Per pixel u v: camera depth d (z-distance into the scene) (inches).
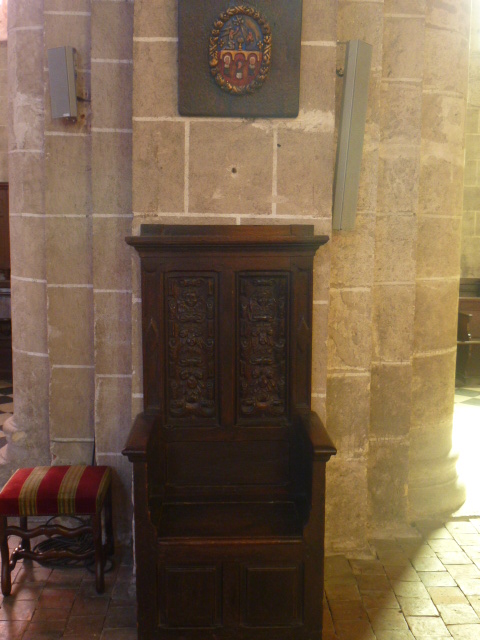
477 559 125.7
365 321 124.4
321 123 109.1
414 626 104.3
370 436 134.3
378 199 129.1
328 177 110.1
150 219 110.1
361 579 118.2
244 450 110.9
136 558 96.0
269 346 109.3
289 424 110.4
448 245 142.2
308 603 97.7
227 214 110.2
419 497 142.6
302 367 109.9
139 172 109.0
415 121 127.8
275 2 104.8
